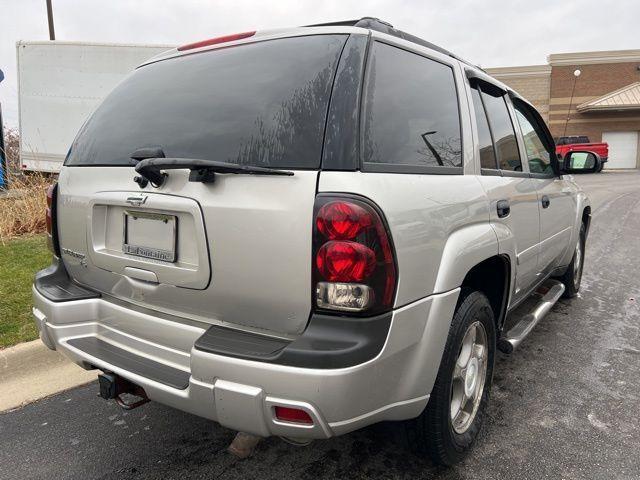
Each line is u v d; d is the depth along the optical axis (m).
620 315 4.70
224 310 1.94
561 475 2.41
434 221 2.03
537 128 3.90
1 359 3.37
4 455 2.56
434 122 2.33
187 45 2.55
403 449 2.59
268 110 1.96
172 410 3.01
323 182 1.72
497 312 2.90
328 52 2.02
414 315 1.90
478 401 2.64
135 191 2.12
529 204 3.17
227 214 1.84
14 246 6.12
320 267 1.71
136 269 2.16
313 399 1.65
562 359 3.73
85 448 2.63
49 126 11.66
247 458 2.53
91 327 2.41
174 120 2.20
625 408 3.04
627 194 15.62
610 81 33.16
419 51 2.39
